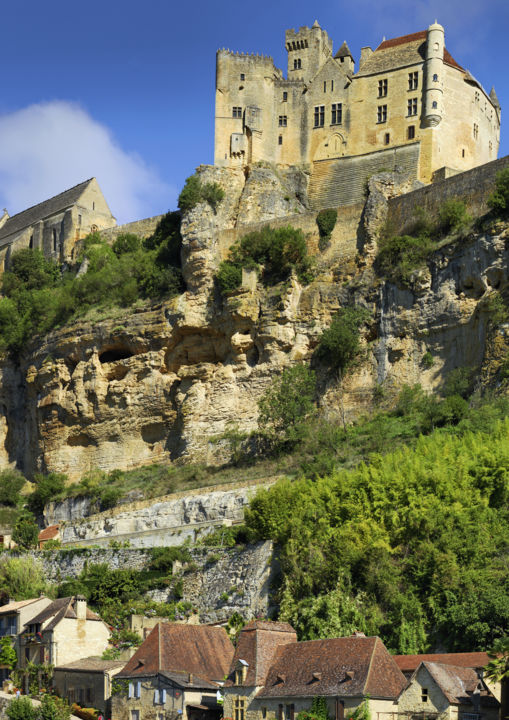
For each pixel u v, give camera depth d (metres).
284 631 68.81
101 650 77.25
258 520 83.44
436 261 102.44
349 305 107.56
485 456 78.50
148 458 116.38
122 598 85.56
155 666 68.38
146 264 121.44
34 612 81.12
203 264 114.81
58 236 139.88
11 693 75.06
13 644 79.38
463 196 103.50
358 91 129.25
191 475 105.50
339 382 105.12
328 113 130.50
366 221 109.19
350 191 126.56
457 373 97.12
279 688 63.81
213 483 101.19
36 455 123.94
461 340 99.19
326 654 64.19
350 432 99.56
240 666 66.19
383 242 108.12
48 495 114.06
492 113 131.88
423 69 125.31
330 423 103.38
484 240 97.81
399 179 114.69
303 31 136.62
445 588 70.12
